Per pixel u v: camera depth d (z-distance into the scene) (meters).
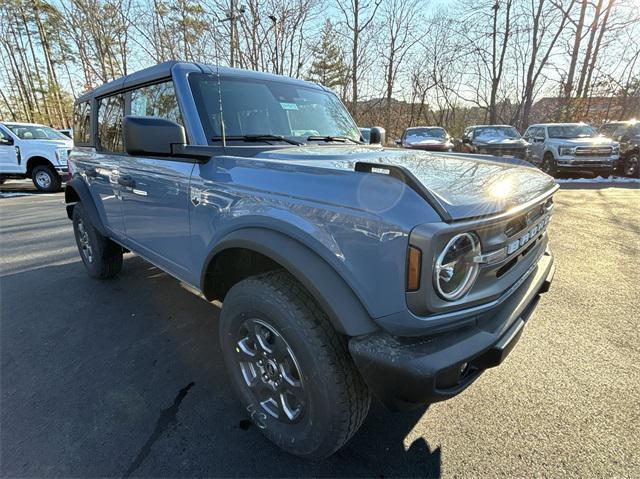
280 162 1.64
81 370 2.38
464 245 1.30
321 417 1.50
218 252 1.82
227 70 2.46
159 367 2.42
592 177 11.75
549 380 2.24
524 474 1.63
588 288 3.53
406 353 1.27
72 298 3.43
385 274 1.25
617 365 2.38
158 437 1.85
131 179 2.60
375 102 24.09
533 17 20.41
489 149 12.16
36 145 9.99
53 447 1.78
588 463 1.68
